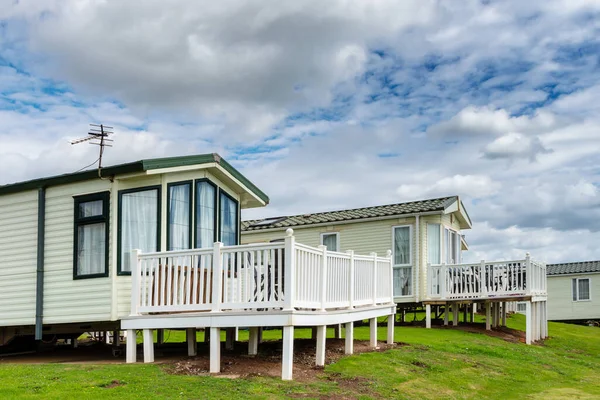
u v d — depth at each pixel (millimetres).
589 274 39844
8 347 16781
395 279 24750
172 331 22062
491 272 22328
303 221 27281
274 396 10258
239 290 12086
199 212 14875
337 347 15320
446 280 23219
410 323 24766
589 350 21469
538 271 23062
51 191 14680
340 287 13953
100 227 13938
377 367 13406
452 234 26688
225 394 10141
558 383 14922
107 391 10047
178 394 10008
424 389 12414
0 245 15320
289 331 11414
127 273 13625
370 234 25641
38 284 14453
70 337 18031
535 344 21328
